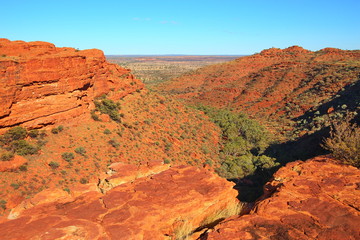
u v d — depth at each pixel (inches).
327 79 3543.3
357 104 2306.8
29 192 884.0
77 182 1011.9
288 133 2529.5
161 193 359.3
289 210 285.0
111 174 438.6
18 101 1038.4
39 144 1074.1
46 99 1161.4
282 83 4084.6
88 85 1438.2
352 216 264.7
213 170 1536.7
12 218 318.0
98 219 293.1
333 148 444.5
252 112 3636.8
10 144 979.9
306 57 5211.6
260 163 1604.3
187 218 324.5
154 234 271.6
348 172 371.9
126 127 1526.8
